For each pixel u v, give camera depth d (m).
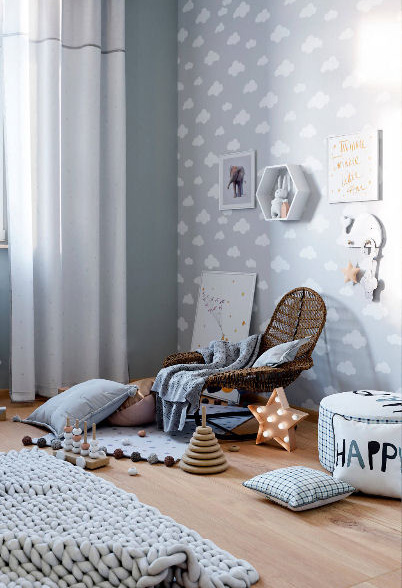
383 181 3.57
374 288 3.61
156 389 3.68
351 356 3.79
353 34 3.70
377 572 2.12
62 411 3.64
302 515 2.58
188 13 4.94
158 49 4.99
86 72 4.54
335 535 2.40
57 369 4.50
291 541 2.35
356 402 3.05
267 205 4.22
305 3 3.97
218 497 2.77
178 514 2.58
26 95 4.35
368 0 3.60
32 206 4.48
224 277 4.67
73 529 2.24
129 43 4.88
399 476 2.73
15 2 4.29
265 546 2.30
